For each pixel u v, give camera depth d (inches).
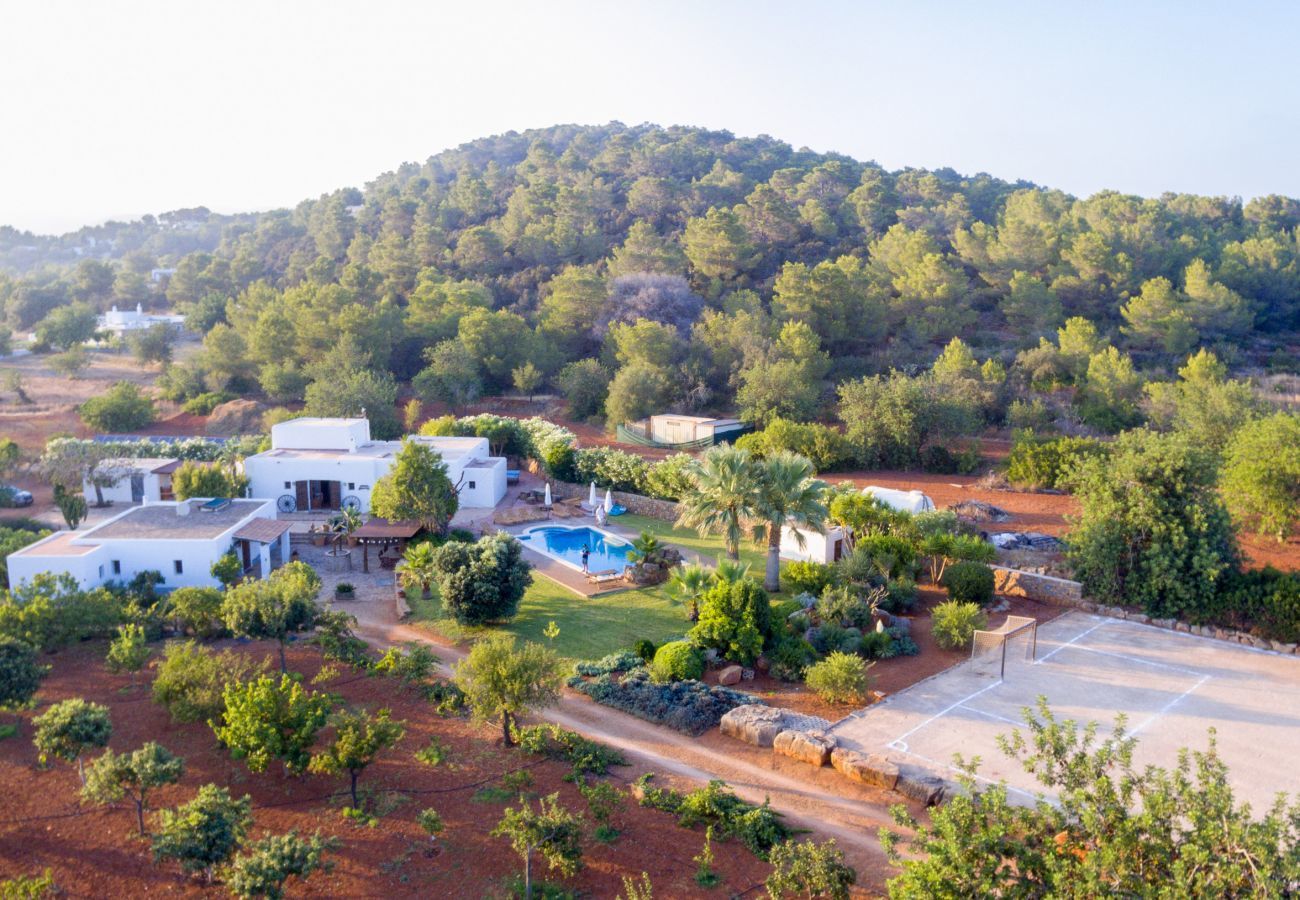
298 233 6747.1
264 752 784.3
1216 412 2087.8
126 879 687.1
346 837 743.1
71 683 1035.3
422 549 1454.2
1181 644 1217.4
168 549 1400.1
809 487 1385.3
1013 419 2655.0
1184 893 422.9
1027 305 3484.3
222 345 3491.6
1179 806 510.0
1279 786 828.6
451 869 705.0
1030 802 794.8
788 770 879.7
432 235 4825.3
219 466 1980.8
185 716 864.9
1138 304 3341.5
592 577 1513.3
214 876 682.2
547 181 5920.3
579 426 3176.7
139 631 1128.2
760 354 3075.8
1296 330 4010.8
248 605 1069.1
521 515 1946.4
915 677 1102.4
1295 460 1499.8
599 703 1040.2
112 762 728.3
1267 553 1541.6
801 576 1386.6
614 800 777.6
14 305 5492.1
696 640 1150.3
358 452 2130.9
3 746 888.3
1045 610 1362.0
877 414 2400.3
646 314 3629.4
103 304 6161.4
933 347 3558.1
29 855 714.8
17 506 2042.3
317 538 1766.7
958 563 1393.9
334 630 1162.6
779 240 4640.8
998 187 6210.6
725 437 2743.6
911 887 488.1
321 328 3326.8
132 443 2442.2
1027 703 1022.4
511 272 4667.8
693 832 763.4
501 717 946.1
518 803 800.9
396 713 983.6
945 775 848.3
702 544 1756.9
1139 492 1327.5
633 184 5748.0
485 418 2566.4
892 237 4082.2
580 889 681.6
